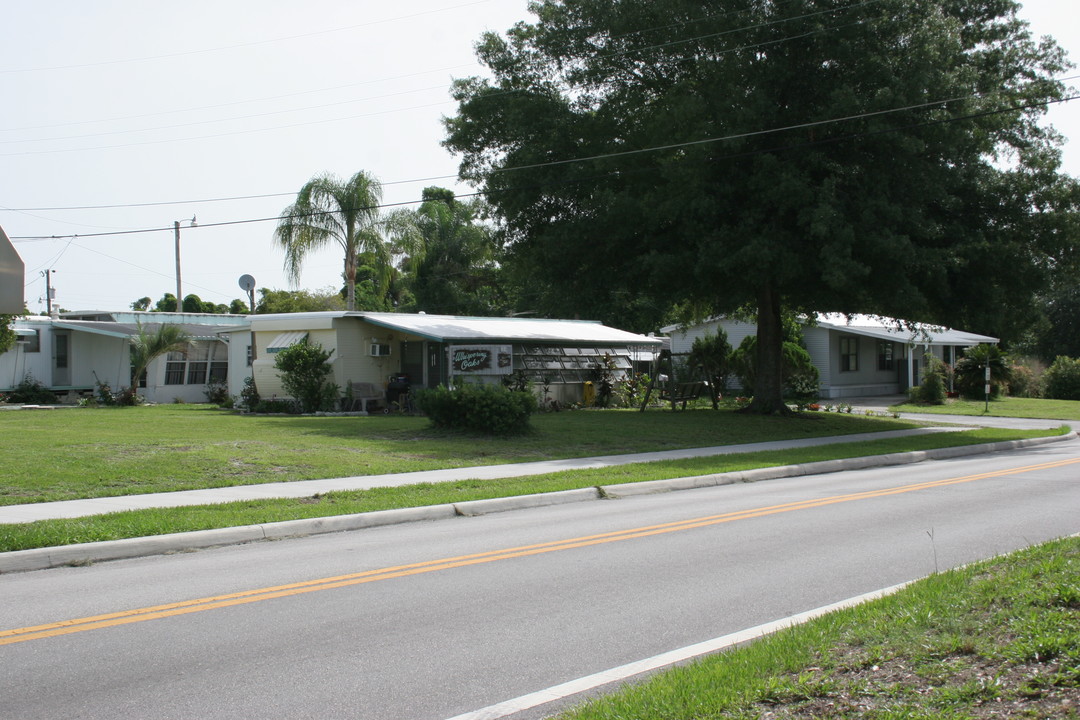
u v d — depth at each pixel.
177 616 6.79
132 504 11.73
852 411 33.47
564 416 25.62
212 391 35.47
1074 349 63.03
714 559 8.64
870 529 10.18
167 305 70.25
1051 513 11.20
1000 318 24.44
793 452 19.47
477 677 5.34
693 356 30.16
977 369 42.25
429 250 53.84
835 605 6.82
